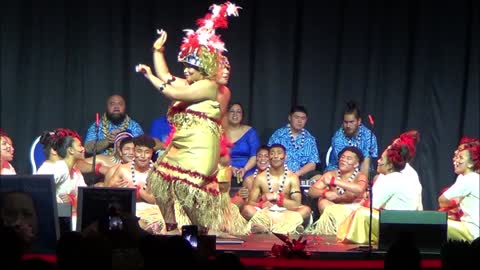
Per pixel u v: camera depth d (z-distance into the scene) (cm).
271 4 1903
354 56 1911
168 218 1401
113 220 1071
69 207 1213
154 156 1659
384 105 1914
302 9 1906
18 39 1878
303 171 1772
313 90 1917
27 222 1068
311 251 1290
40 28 1886
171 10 1895
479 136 1908
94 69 1892
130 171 1573
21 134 1886
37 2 1881
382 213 1274
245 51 1906
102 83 1895
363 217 1423
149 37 1895
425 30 1906
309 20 1908
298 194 1659
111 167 1609
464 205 1474
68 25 1889
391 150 1514
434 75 1911
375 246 1378
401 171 1521
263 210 1623
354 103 1772
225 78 1405
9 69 1877
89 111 1894
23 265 739
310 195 1662
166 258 774
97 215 1145
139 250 868
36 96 1888
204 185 1380
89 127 1862
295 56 1914
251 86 1911
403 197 1505
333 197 1644
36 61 1886
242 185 1727
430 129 1911
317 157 1802
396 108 1916
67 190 1541
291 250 1141
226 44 1905
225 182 1443
